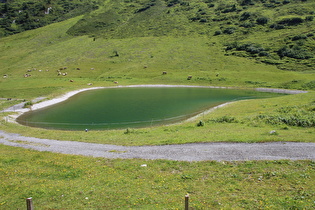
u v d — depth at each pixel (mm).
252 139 27188
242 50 153500
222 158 22531
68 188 17859
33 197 16562
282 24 180375
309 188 15766
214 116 49688
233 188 16656
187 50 158875
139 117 54719
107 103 71688
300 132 30172
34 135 38656
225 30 187500
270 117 38844
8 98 76188
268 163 20594
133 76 123250
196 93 88000
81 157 26094
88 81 112688
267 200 14531
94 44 187250
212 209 13938
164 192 16672
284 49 143125
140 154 25672
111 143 31141
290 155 22062
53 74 129625
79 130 45031
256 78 110000
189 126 39719
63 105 69375
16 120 53375
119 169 21781
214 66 133875
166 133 35625
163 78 117062
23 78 120750
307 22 174625
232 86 101062
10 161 25422
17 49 192750
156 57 151000
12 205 15523
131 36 197750
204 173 19703
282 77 109562
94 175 20578
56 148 30484
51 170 22203
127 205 14945
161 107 65188
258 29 181250
